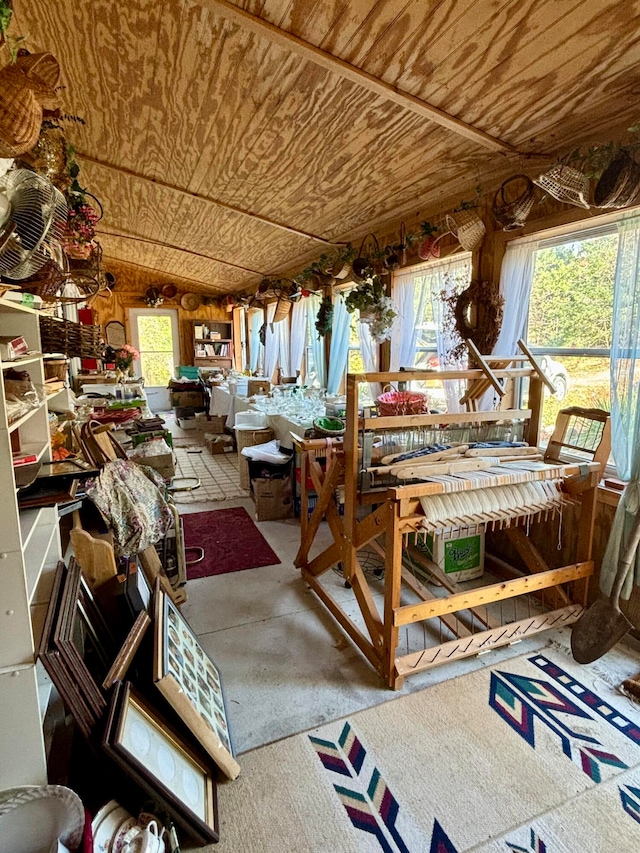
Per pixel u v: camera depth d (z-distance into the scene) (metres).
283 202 3.63
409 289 3.47
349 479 2.00
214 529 3.37
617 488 2.18
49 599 1.36
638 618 2.09
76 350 2.26
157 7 1.77
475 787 1.43
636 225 1.88
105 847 1.11
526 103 1.93
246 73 2.09
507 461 2.11
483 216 2.75
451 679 1.90
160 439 3.34
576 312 2.39
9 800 1.11
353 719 1.69
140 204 4.45
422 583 2.62
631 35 1.49
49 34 2.01
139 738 1.24
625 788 1.43
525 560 2.45
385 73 1.87
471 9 1.49
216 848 1.26
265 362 7.38
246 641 2.13
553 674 1.93
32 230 1.22
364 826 1.31
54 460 1.89
